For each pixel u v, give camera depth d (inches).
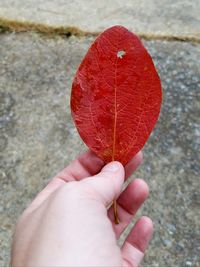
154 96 6.0
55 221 5.5
